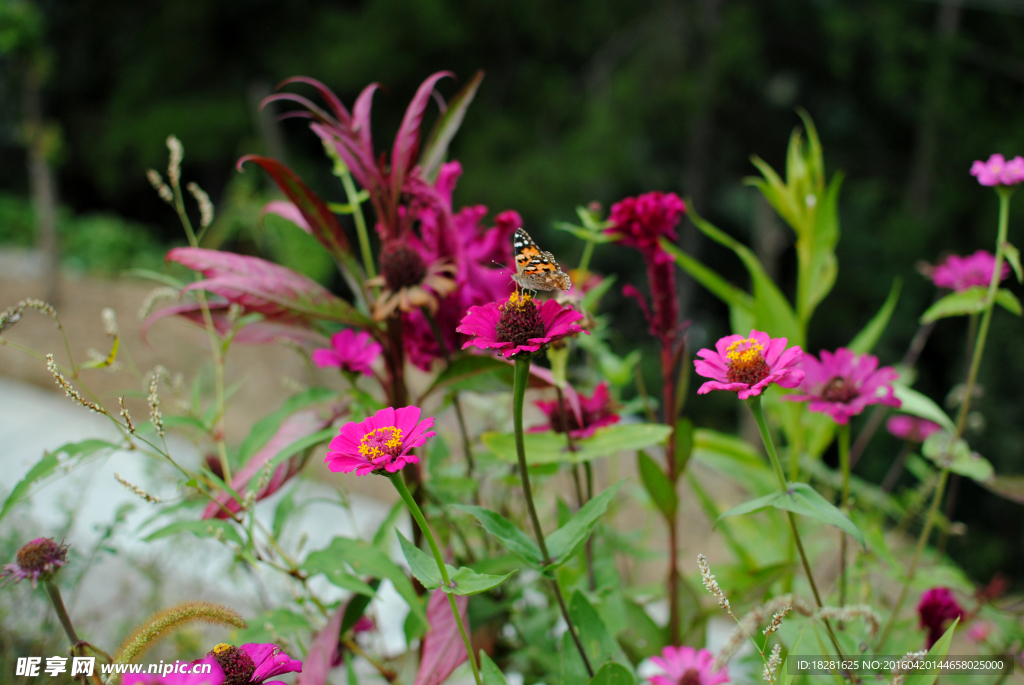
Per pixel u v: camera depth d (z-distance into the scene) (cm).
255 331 137
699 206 714
